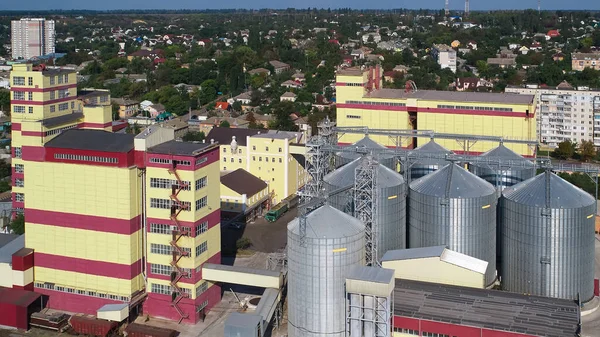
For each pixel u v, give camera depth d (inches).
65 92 7101.4
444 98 7746.1
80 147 4896.7
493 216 5231.3
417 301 4394.7
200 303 4953.3
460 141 7544.3
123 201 4800.7
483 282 4712.1
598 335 4589.1
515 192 5108.3
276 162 7721.5
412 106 7701.8
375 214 5054.1
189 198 4749.0
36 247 5128.0
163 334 4591.5
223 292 5447.8
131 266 4879.4
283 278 4921.3
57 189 4972.9
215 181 5044.3
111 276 4928.6
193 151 4781.0
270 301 4751.5
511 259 5093.5
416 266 4849.9
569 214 4808.1
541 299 4392.2
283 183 7746.1
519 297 4434.1
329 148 6067.9
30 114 6865.2
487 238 5182.1
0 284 5162.4
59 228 5022.1
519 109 7337.6
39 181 5017.2
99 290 4977.9
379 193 5191.9
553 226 4835.1
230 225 7007.9
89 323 4758.9
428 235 5246.1
